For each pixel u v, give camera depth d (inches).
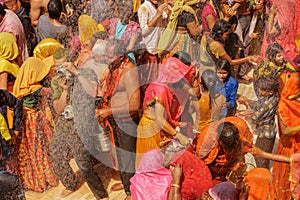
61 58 168.6
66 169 175.5
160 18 206.2
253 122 174.2
